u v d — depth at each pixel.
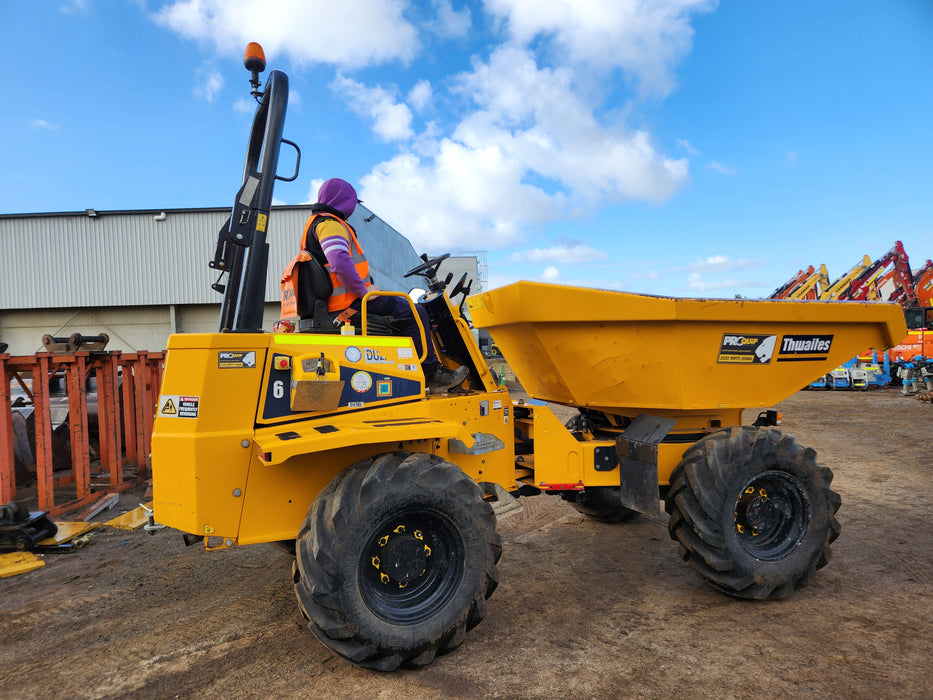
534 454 3.69
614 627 3.11
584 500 4.93
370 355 3.01
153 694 2.57
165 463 2.69
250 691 2.57
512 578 3.82
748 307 3.47
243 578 3.93
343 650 2.53
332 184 3.41
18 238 23.53
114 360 6.57
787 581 3.36
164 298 23.81
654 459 3.46
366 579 2.64
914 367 16.73
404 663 2.70
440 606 2.74
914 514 5.04
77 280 23.64
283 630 3.16
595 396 3.75
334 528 2.50
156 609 3.47
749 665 2.69
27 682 2.70
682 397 3.59
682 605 3.38
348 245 3.28
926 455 7.54
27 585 3.89
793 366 3.78
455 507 2.75
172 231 23.83
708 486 3.30
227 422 2.66
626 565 4.04
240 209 2.86
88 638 3.12
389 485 2.61
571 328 3.51
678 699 2.43
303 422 2.82
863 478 6.34
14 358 5.38
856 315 3.79
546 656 2.81
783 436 3.53
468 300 4.19
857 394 15.76
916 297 20.19
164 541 4.79
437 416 3.25
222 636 3.10
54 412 8.10
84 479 6.00
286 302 3.55
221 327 3.04
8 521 4.54
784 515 3.56
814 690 2.48
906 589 3.53
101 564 4.27
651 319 3.37
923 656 2.75
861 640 2.91
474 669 2.71
